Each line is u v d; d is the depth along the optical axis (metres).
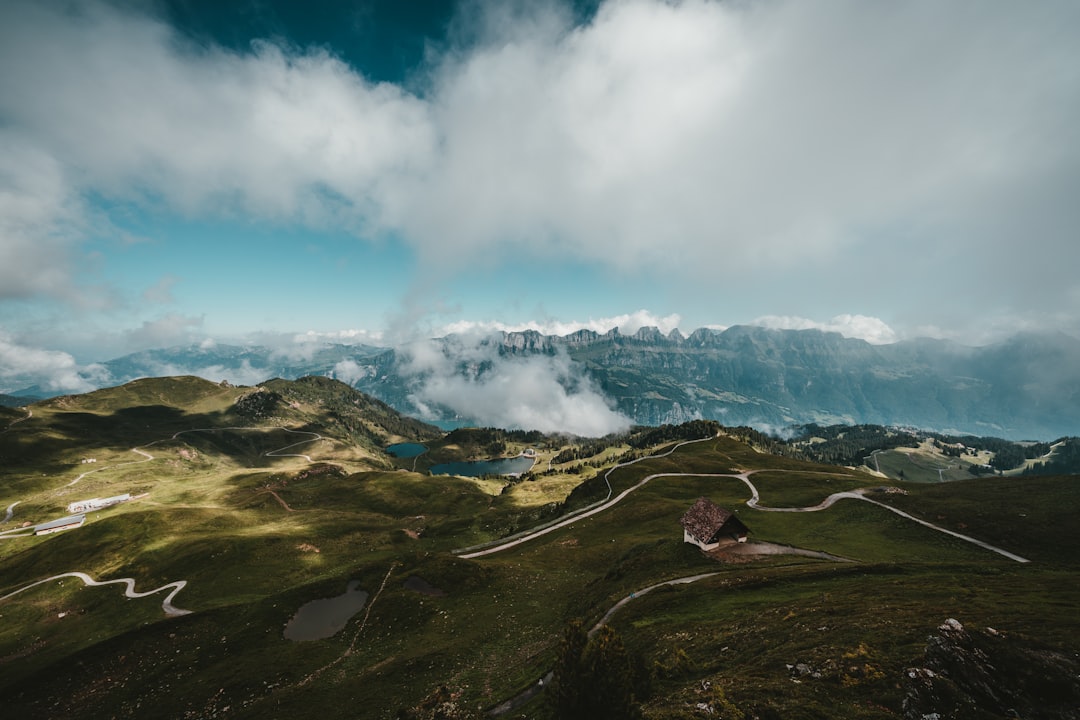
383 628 76.62
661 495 152.75
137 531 156.12
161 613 104.69
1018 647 22.45
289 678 63.75
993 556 76.00
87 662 77.75
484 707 42.06
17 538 191.50
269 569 128.88
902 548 81.81
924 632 29.52
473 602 82.19
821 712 21.72
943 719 19.88
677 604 53.31
